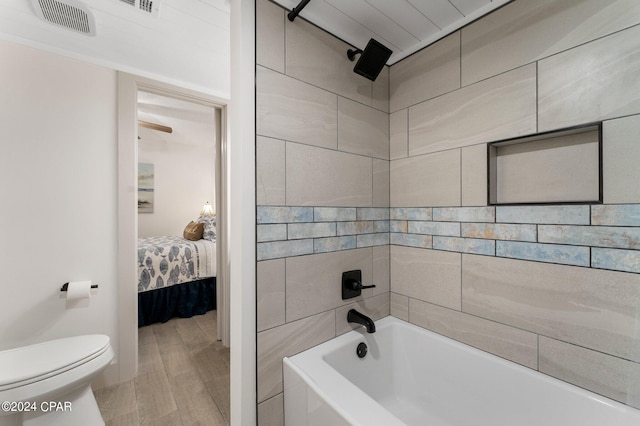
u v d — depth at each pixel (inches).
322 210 53.8
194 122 152.9
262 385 45.6
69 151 68.7
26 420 46.2
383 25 55.0
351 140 59.1
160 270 113.8
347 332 58.1
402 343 62.2
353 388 39.8
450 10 51.3
